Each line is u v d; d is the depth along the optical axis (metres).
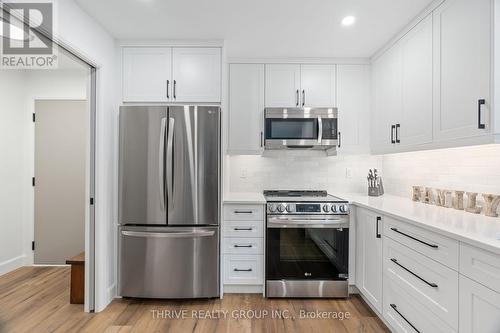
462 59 1.63
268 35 2.44
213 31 2.38
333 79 2.92
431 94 1.92
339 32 2.37
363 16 2.12
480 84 1.50
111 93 2.46
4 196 3.10
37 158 3.29
